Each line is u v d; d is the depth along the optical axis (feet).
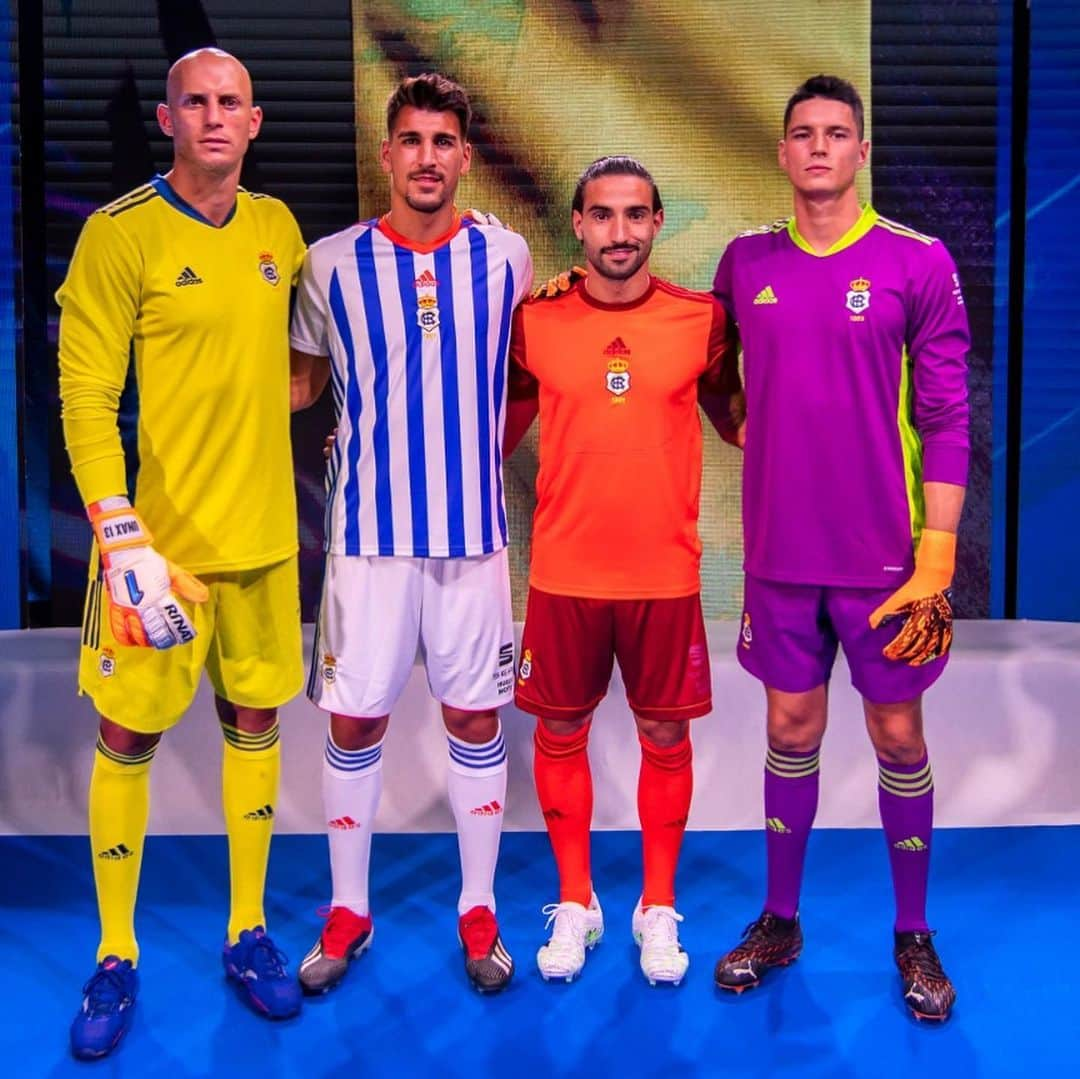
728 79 9.87
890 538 6.63
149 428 6.41
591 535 7.00
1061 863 8.55
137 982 6.75
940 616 6.51
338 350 6.84
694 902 8.12
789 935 7.22
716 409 7.47
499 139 9.91
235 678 6.75
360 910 7.31
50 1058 6.30
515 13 9.83
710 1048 6.39
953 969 7.18
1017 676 9.09
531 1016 6.72
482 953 7.04
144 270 6.25
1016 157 10.06
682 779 7.43
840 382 6.53
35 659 9.29
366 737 7.16
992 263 10.12
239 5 9.89
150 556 6.13
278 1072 6.18
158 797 9.16
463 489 6.83
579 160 9.93
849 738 9.20
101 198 10.00
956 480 6.51
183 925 7.79
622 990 7.02
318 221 10.03
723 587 10.23
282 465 6.73
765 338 6.63
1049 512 10.35
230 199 6.48
